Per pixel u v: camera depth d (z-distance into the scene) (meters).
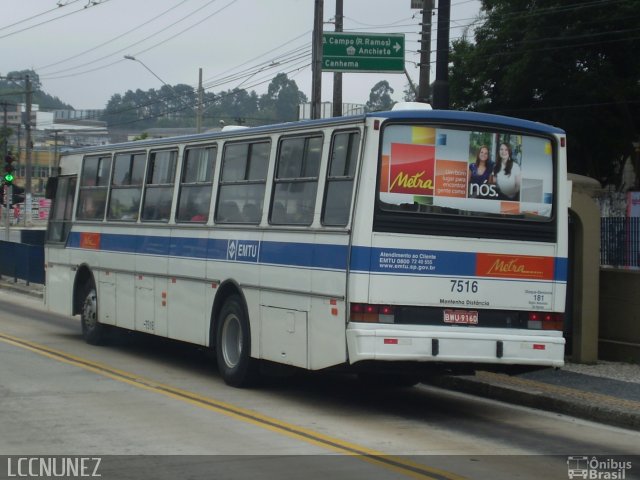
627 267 18.91
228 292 15.53
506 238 13.20
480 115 13.13
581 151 41.94
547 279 13.46
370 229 12.43
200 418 12.37
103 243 19.78
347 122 12.92
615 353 18.16
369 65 27.64
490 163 13.17
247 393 14.71
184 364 17.92
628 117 40.22
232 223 15.38
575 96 39.88
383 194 12.52
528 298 13.31
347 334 12.38
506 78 39.75
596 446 11.66
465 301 12.91
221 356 15.48
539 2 40.06
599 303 18.62
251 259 14.70
